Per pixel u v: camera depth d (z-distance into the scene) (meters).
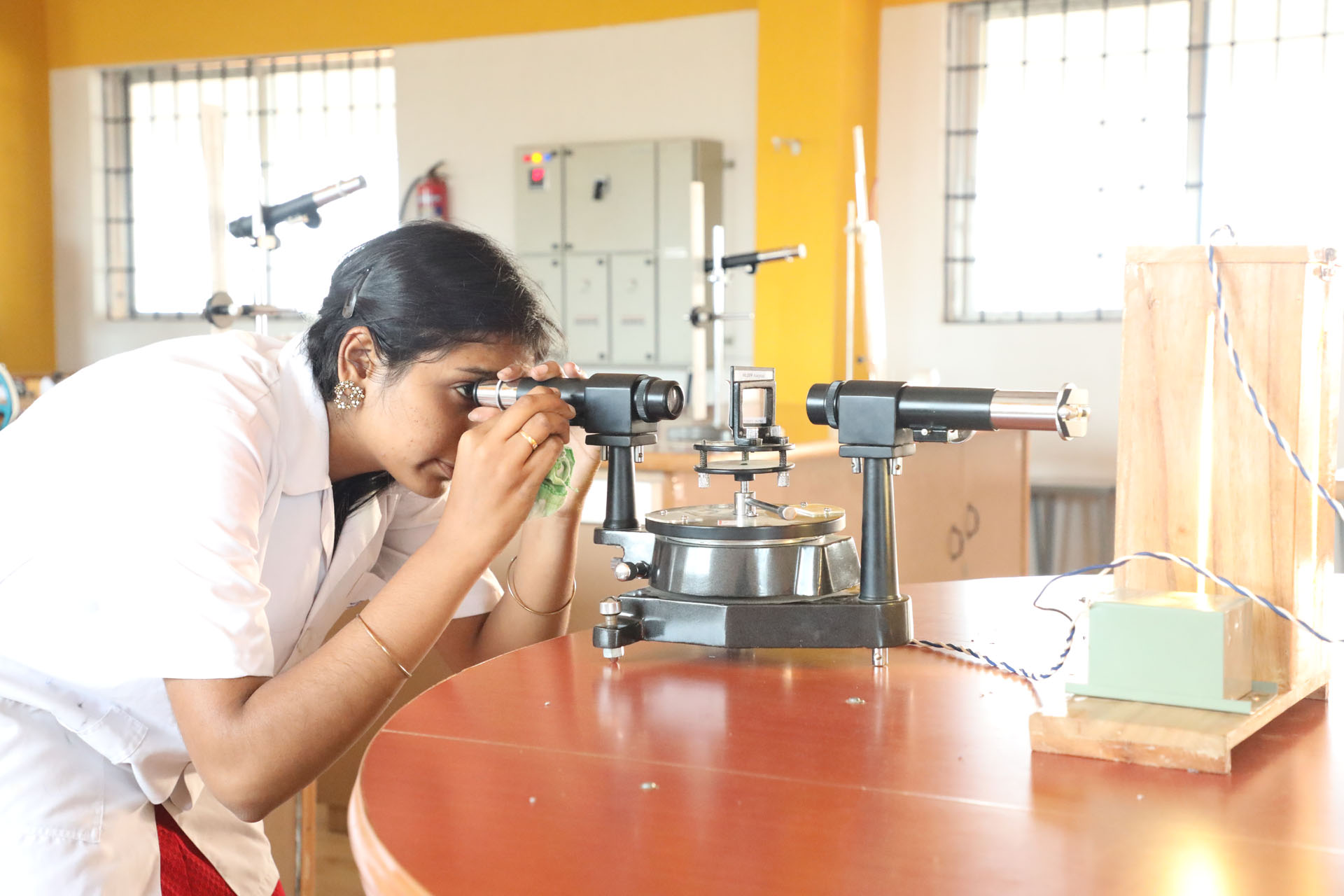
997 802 0.73
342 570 1.26
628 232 5.95
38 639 1.07
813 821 0.70
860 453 1.04
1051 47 5.46
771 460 1.11
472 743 0.85
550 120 6.15
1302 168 5.05
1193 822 0.70
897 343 5.74
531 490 1.01
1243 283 0.91
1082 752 0.81
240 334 1.20
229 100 6.95
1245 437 0.92
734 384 1.08
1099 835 0.68
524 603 1.37
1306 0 4.99
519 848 0.66
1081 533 5.10
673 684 1.00
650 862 0.64
